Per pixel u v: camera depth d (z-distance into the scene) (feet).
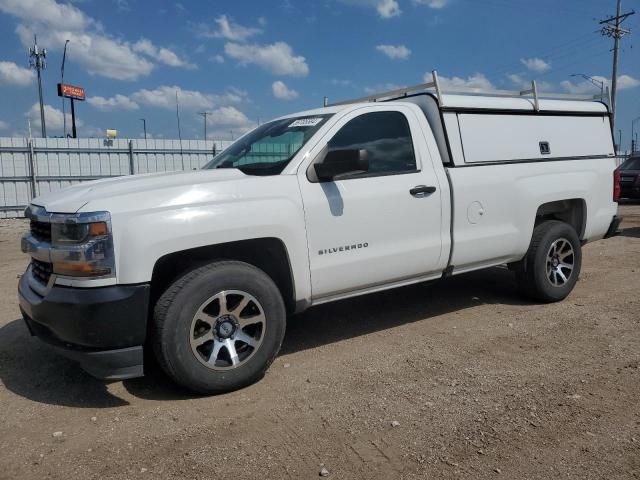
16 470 9.53
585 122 20.42
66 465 9.66
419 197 15.37
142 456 9.90
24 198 61.46
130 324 11.34
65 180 63.52
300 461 9.64
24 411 11.78
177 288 11.83
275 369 13.88
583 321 17.15
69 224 11.19
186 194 12.08
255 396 12.30
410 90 17.60
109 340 11.26
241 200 12.59
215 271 12.14
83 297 11.09
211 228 12.05
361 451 9.91
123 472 9.41
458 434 10.43
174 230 11.67
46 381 13.32
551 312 18.19
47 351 15.21
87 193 12.02
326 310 19.01
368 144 14.93
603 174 20.48
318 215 13.64
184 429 10.84
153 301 12.46
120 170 66.18
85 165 64.34
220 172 13.61
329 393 12.34
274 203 12.98
